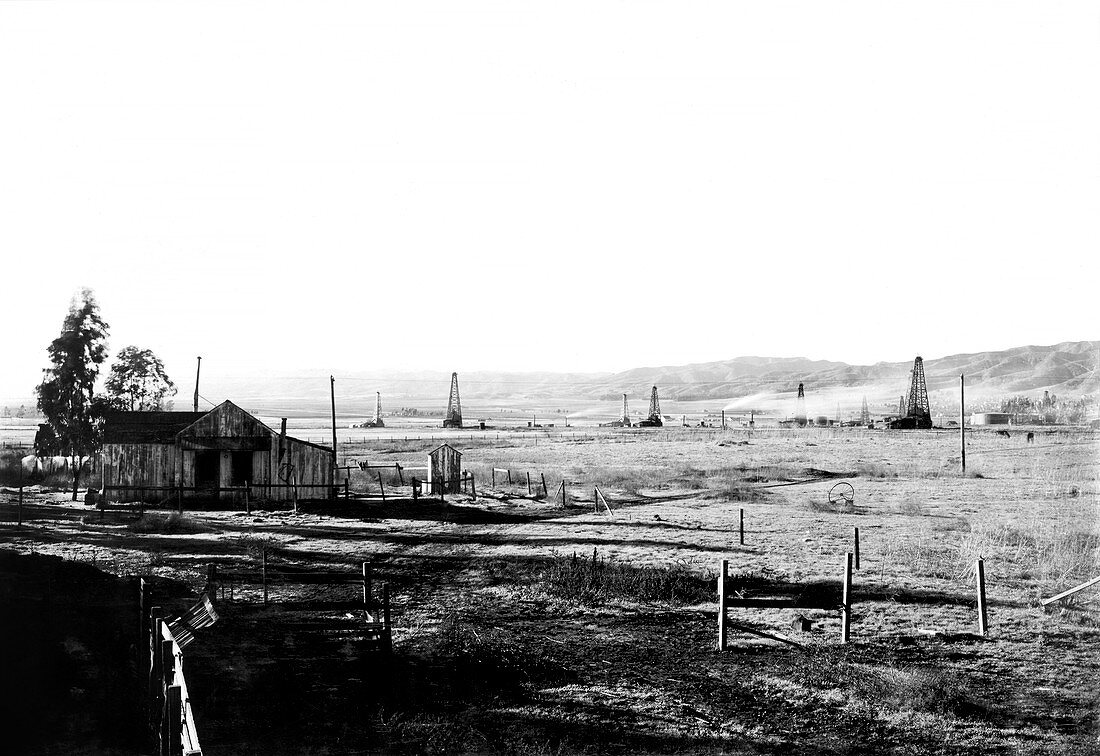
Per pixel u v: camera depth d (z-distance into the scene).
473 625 20.55
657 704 16.59
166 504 44.91
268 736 13.65
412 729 14.36
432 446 105.38
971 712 16.61
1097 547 31.11
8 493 53.00
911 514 43.06
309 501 46.09
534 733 14.85
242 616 20.12
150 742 12.93
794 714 16.39
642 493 54.25
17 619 18.39
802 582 26.47
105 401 64.69
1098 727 15.85
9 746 12.11
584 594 24.69
